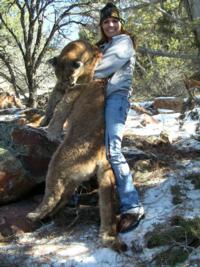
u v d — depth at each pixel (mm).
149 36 5844
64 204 3049
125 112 2980
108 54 2922
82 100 2971
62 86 3027
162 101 6219
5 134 3520
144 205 3178
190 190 3311
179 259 2627
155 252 2707
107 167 2918
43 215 2949
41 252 2838
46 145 3438
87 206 3221
